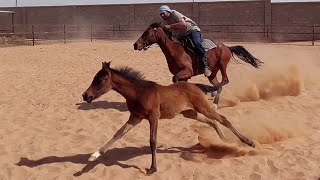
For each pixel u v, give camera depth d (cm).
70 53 2178
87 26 4025
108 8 4044
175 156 627
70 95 1083
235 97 982
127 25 3994
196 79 1262
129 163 606
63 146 683
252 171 573
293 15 3444
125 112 888
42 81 1319
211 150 650
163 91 574
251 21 3556
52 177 569
